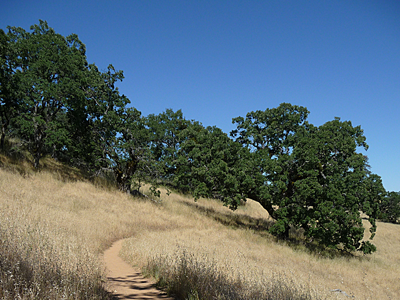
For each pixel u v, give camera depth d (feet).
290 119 89.35
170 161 105.40
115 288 20.18
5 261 15.61
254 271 28.94
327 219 74.54
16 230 25.00
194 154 96.02
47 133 82.12
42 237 25.76
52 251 21.09
